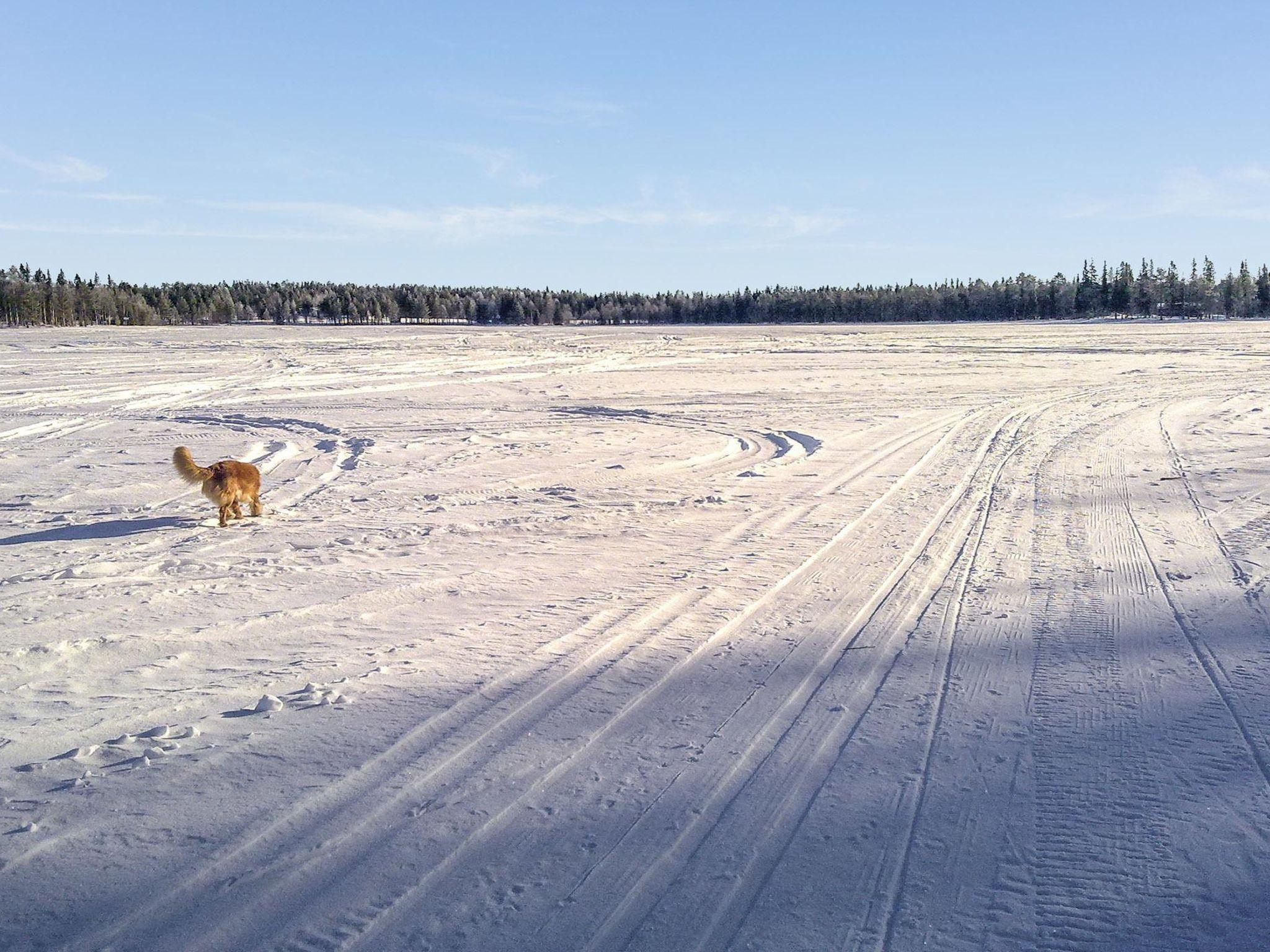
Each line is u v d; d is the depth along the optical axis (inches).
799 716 191.5
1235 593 277.1
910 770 166.4
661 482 511.8
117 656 230.2
